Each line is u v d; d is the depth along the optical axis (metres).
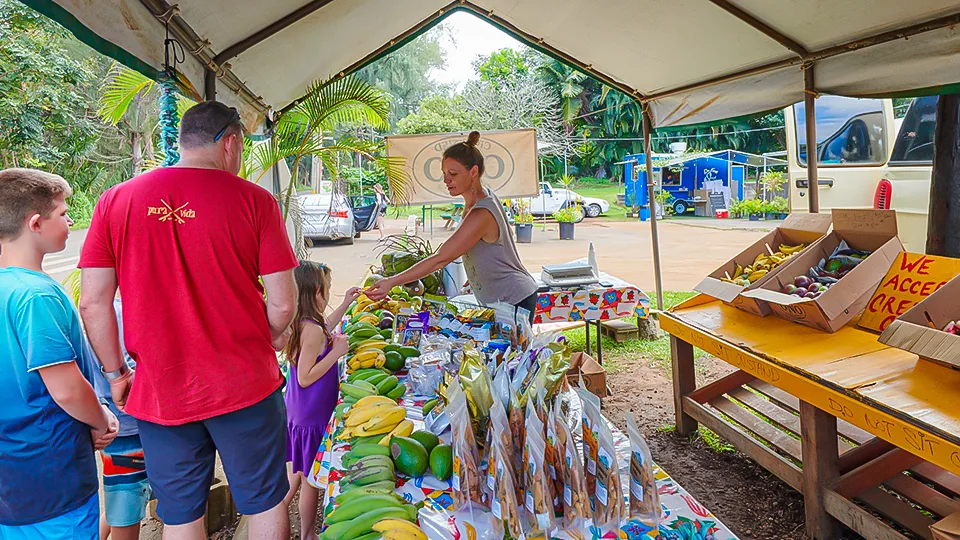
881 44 3.94
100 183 16.45
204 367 1.83
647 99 6.72
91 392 1.93
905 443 2.09
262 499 1.98
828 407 2.46
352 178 21.39
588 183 31.73
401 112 34.81
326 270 2.74
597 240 15.82
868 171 6.55
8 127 11.28
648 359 5.71
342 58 5.88
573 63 6.54
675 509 1.46
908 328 2.35
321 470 1.94
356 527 1.36
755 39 4.70
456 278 4.68
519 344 2.45
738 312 3.54
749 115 5.48
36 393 1.85
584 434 1.50
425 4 5.38
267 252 1.93
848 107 6.76
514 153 7.37
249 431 1.91
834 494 2.62
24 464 1.86
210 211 1.81
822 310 2.88
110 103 5.25
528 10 5.48
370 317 3.45
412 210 26.44
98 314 1.82
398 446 1.71
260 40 3.79
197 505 1.93
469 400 1.69
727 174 23.48
